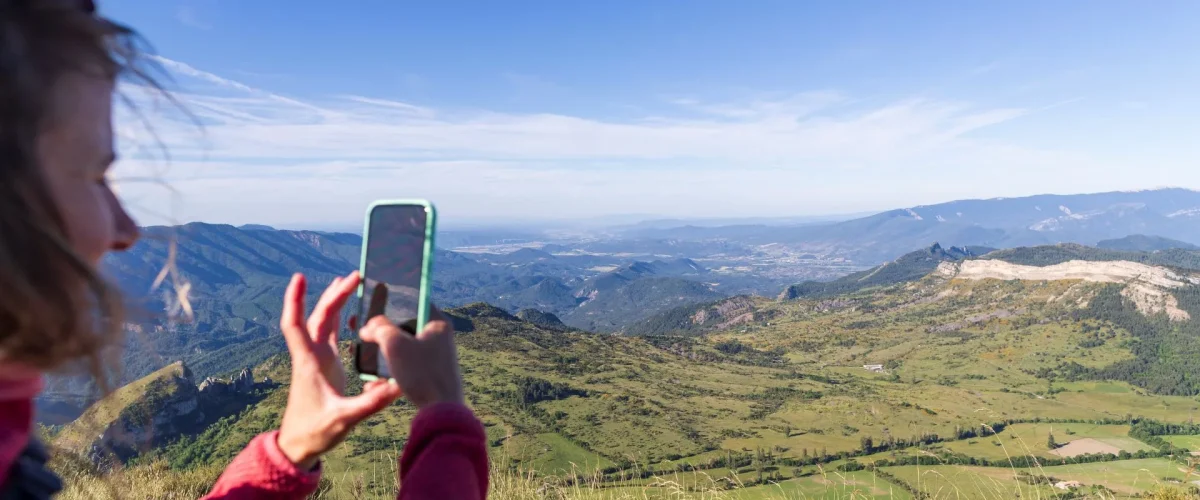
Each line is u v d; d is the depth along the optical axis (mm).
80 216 622
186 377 89625
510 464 6020
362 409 1104
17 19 567
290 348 1197
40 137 571
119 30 696
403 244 1110
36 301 533
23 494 642
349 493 4945
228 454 48531
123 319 648
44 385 641
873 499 5852
